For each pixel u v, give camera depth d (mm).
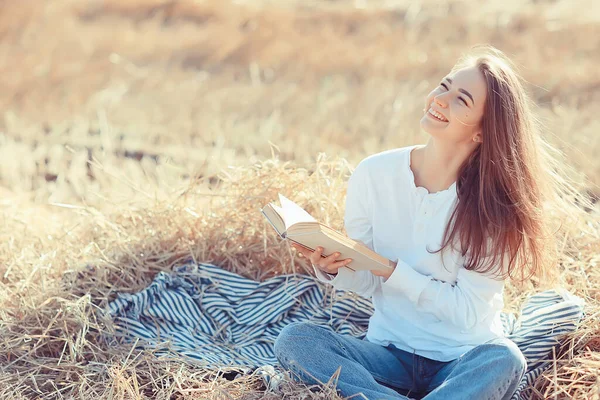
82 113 7660
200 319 3852
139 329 3701
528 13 9672
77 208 4742
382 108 7469
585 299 3812
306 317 3939
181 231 4293
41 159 6492
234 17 10266
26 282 3824
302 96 7953
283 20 10008
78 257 4180
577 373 3277
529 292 3951
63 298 3713
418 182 3268
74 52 9383
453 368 3059
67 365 3391
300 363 3115
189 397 3223
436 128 3127
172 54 9367
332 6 10602
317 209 4328
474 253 3125
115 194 5301
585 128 6602
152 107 7789
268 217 3111
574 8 9797
